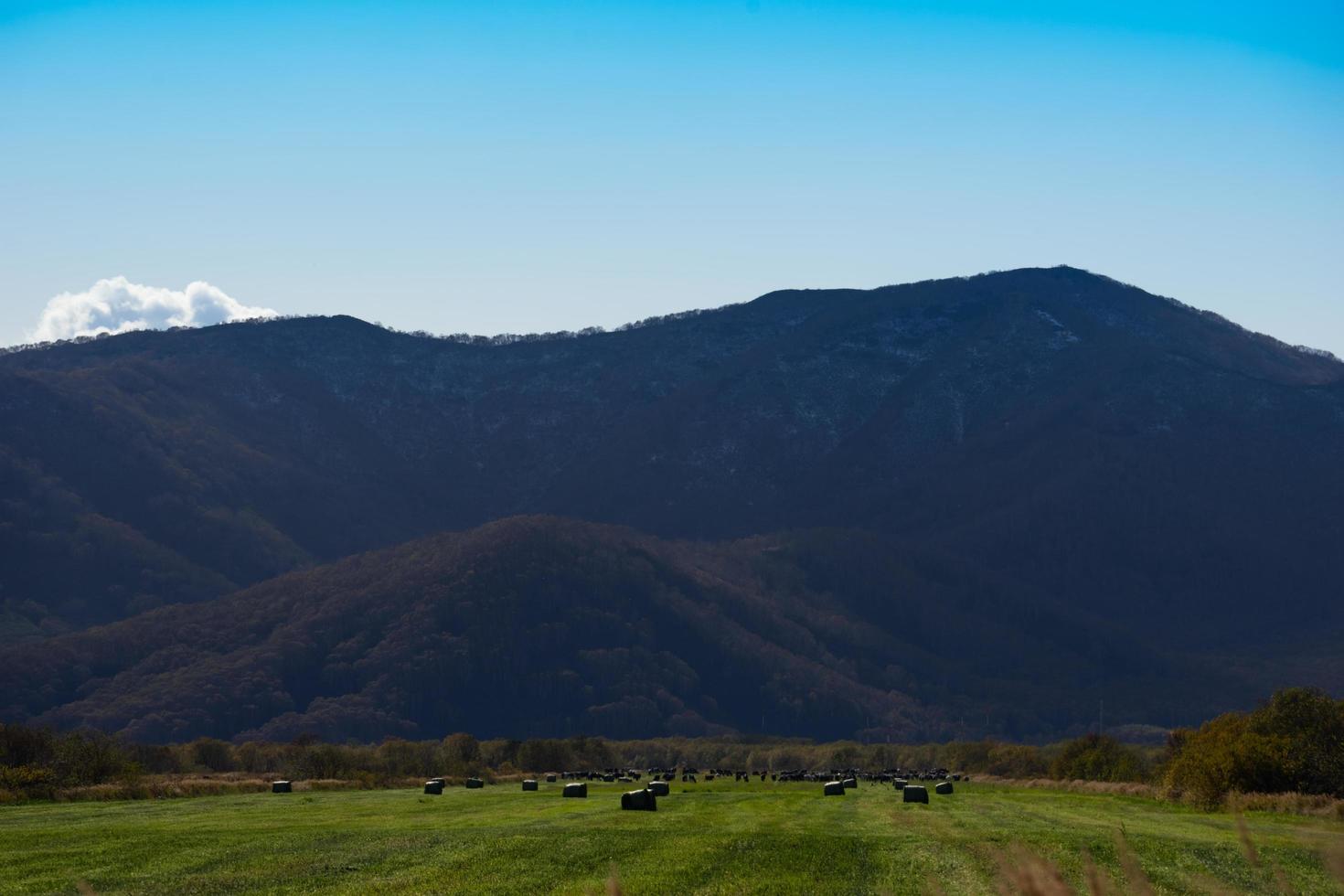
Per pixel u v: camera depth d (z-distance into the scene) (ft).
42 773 206.28
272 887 94.89
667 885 94.43
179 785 222.28
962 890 91.35
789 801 216.95
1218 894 28.22
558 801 208.64
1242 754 183.32
